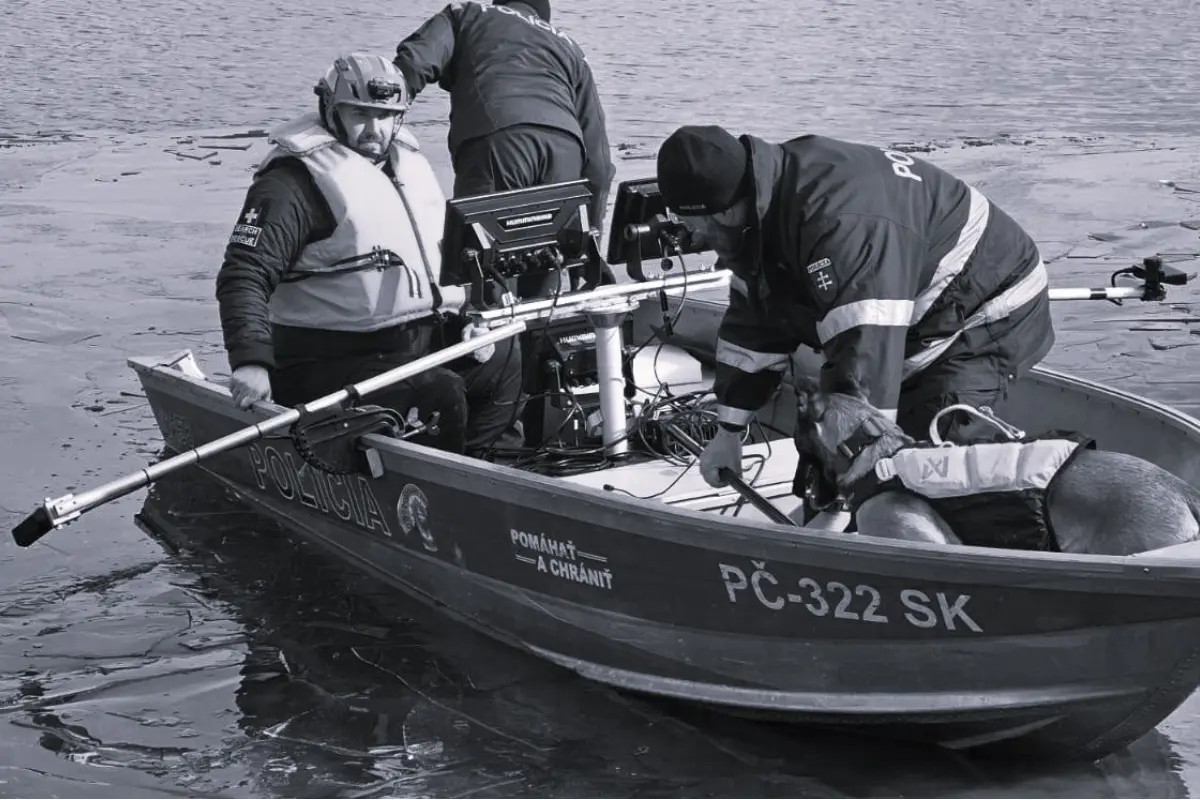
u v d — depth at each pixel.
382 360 5.34
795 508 4.84
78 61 17.77
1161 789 3.78
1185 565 3.24
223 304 5.06
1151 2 21.91
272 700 4.39
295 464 5.54
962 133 13.27
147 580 5.31
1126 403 4.80
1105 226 9.77
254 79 16.53
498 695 4.42
